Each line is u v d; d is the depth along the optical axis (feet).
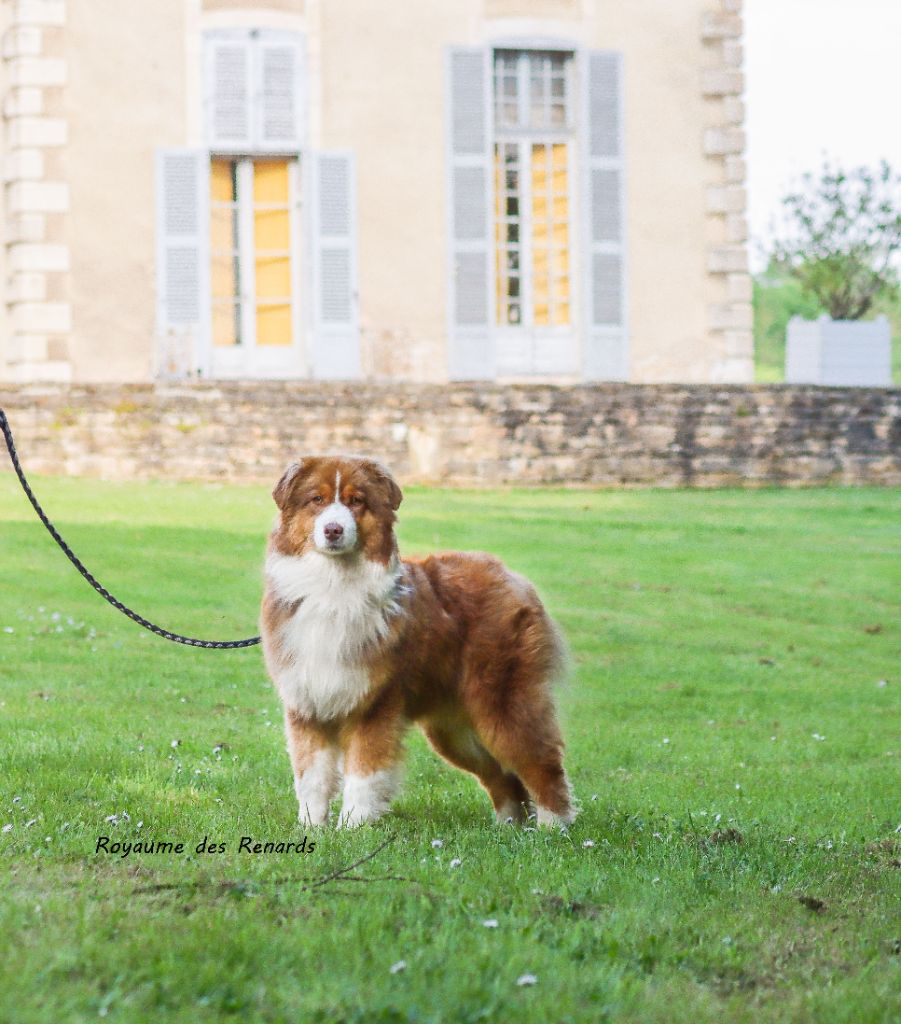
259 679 35.83
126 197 70.13
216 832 19.74
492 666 21.53
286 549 20.76
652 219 73.82
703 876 18.40
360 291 72.13
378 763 20.75
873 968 15.11
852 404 68.54
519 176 73.67
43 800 21.68
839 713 35.81
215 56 70.44
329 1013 12.58
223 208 71.92
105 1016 12.21
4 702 31.68
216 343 72.08
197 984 13.00
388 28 71.67
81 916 14.56
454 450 64.69
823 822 24.26
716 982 14.57
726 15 73.67
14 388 62.23
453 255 72.59
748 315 74.59
